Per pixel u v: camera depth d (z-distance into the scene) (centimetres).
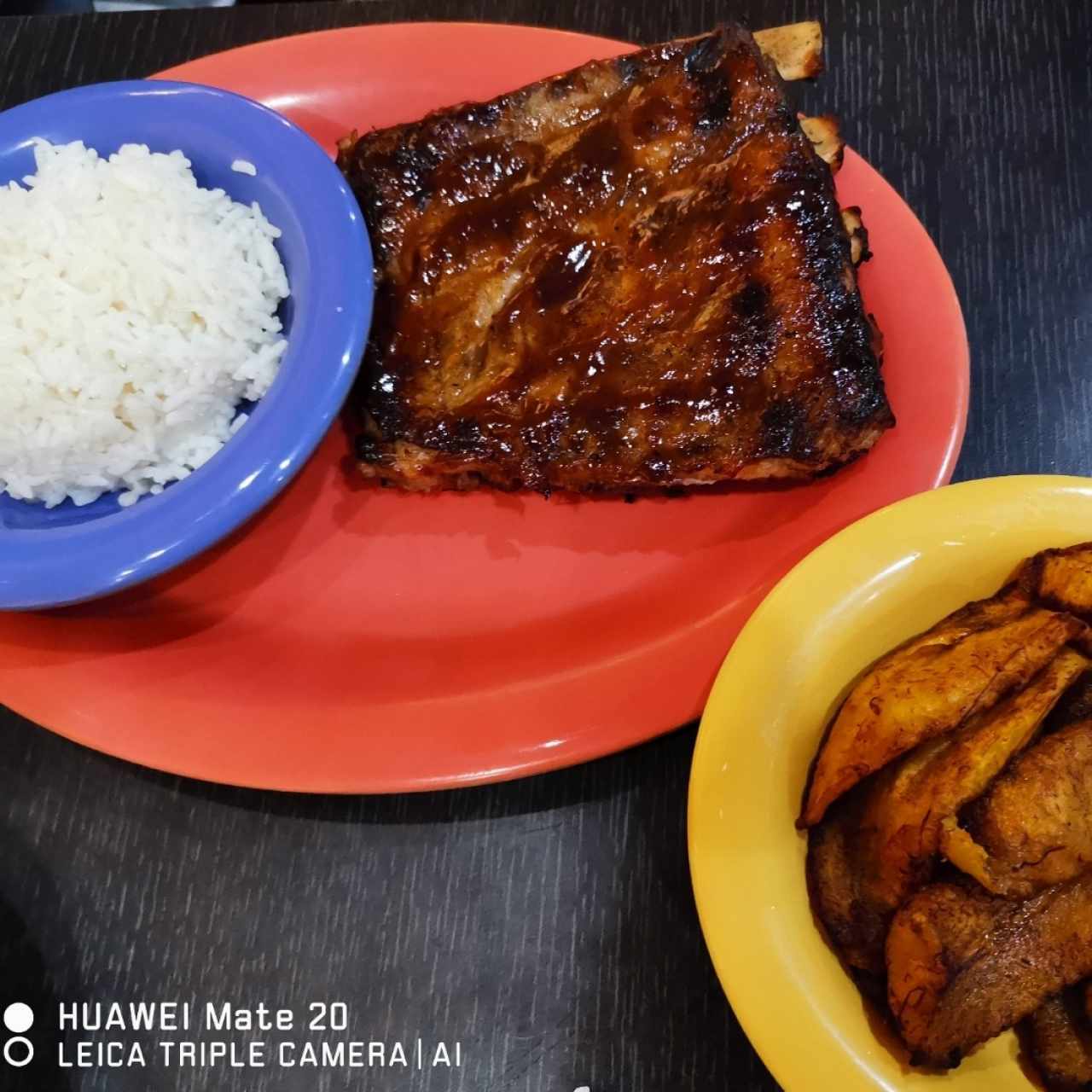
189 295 121
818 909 98
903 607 105
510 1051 119
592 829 128
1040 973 87
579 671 126
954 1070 93
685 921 123
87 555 109
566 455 120
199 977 123
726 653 123
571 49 152
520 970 122
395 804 129
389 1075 119
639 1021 120
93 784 131
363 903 125
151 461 127
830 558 104
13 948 124
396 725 123
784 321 119
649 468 120
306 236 121
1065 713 94
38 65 165
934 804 89
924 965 87
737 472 123
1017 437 144
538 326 121
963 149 159
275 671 129
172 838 128
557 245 122
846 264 121
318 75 153
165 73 152
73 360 119
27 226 122
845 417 119
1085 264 153
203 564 136
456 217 124
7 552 111
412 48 153
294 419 111
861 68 163
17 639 126
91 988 122
